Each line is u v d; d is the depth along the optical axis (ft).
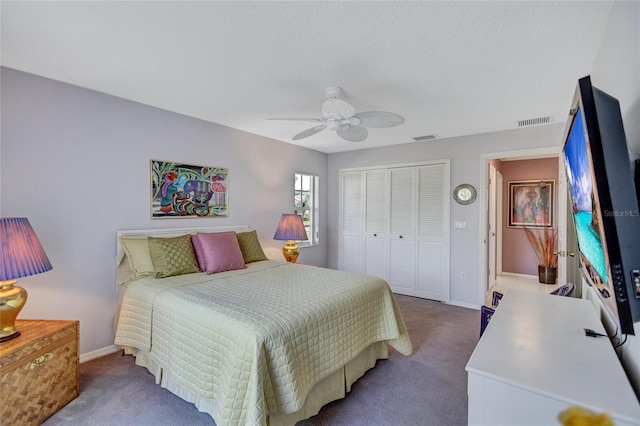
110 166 8.84
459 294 13.43
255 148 13.10
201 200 11.09
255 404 4.68
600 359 3.82
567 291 7.38
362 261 16.30
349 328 6.86
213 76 7.47
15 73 7.23
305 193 16.14
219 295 6.89
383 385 7.23
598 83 6.07
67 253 8.07
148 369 7.59
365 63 6.72
